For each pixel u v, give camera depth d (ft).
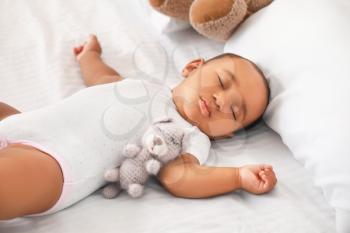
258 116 3.70
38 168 2.85
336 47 3.23
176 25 4.60
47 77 4.10
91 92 3.53
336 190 2.95
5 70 4.16
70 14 4.80
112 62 4.36
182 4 4.31
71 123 3.28
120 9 4.95
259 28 3.86
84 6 4.94
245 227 2.93
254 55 3.80
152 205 3.07
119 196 3.18
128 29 4.69
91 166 3.16
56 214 3.00
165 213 3.00
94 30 4.67
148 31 4.76
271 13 3.84
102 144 3.25
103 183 3.26
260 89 3.61
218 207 3.05
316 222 2.99
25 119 3.22
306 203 3.13
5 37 4.48
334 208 2.99
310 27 3.45
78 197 3.10
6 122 3.21
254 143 3.67
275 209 3.06
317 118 3.13
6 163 2.75
